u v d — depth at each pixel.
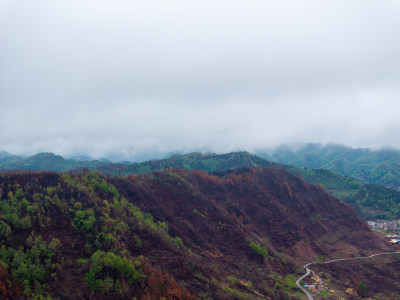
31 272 94.81
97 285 98.19
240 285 133.75
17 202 124.19
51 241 111.19
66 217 127.56
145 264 114.94
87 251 114.69
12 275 90.44
